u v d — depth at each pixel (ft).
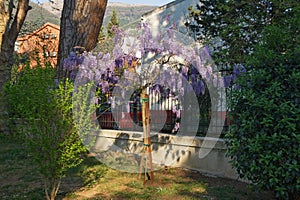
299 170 11.55
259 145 12.13
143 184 18.53
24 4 38.52
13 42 38.58
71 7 26.03
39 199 15.48
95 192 17.01
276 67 13.17
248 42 25.82
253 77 13.24
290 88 12.50
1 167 22.75
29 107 13.12
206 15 33.76
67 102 13.92
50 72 13.94
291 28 14.83
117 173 21.27
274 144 11.96
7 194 16.48
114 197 16.07
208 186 18.22
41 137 13.33
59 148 13.75
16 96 13.46
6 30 37.65
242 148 12.91
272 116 12.10
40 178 19.58
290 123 11.66
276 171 11.85
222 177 20.43
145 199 15.75
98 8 26.25
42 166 13.74
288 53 13.11
